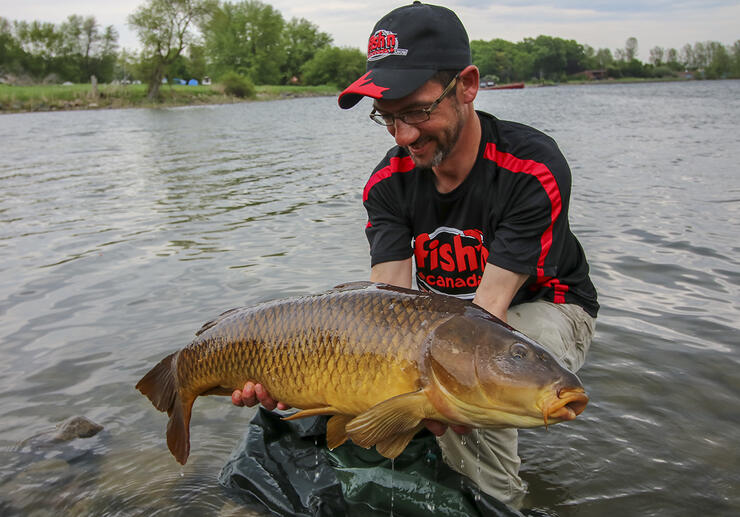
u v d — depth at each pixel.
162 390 2.70
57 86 65.06
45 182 10.78
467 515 2.57
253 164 12.89
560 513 2.60
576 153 12.85
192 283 5.18
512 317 2.96
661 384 3.48
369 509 2.67
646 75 168.12
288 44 107.00
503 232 2.74
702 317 4.30
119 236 6.79
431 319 2.17
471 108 2.72
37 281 5.36
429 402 2.14
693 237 6.12
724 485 2.70
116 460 2.98
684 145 13.64
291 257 5.81
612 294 4.77
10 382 3.67
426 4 2.61
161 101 54.06
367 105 42.88
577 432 3.11
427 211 2.97
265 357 2.40
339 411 2.31
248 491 2.75
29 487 2.79
